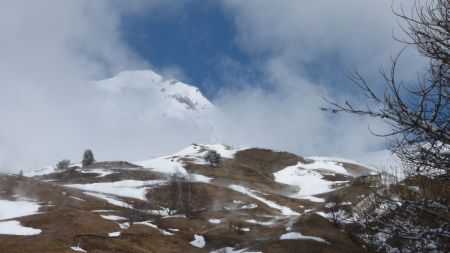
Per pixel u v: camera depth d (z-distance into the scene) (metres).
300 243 47.09
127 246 47.25
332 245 45.25
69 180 131.62
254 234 57.44
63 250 42.41
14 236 46.69
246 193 120.12
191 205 86.94
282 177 167.25
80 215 59.41
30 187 89.50
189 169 159.12
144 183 123.12
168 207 90.69
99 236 49.47
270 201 113.81
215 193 107.06
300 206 110.19
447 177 6.20
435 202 6.55
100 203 88.06
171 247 51.00
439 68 5.76
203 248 54.28
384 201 7.47
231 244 54.94
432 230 6.55
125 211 81.31
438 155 5.86
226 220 75.25
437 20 6.03
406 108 5.71
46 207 75.94
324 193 127.50
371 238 7.86
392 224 7.04
